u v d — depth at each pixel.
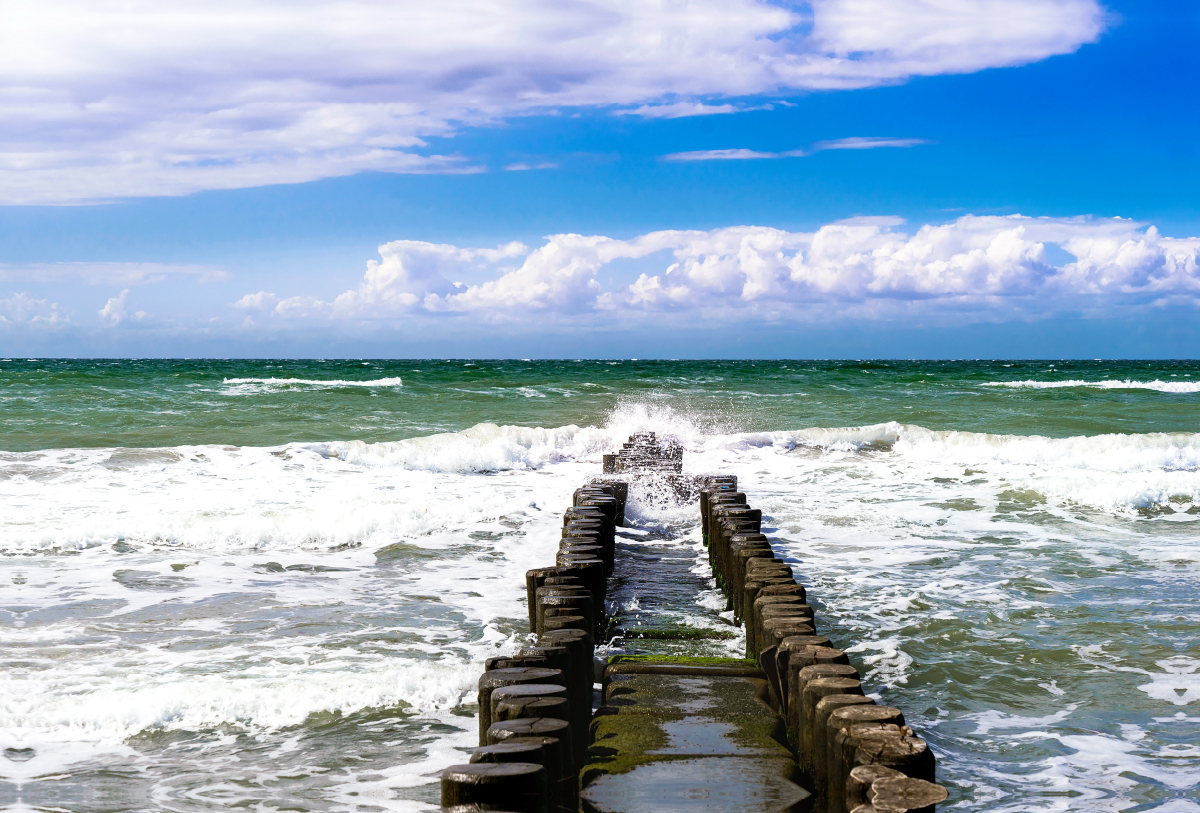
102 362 105.88
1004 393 35.62
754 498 13.72
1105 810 4.58
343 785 4.79
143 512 11.63
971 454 17.80
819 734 3.80
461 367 73.81
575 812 3.68
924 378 49.16
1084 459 16.72
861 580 9.17
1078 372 66.38
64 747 5.18
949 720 5.75
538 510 12.54
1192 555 10.33
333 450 16.45
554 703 3.79
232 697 5.78
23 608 7.93
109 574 9.11
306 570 9.44
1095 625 7.66
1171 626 7.64
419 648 6.92
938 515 12.55
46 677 6.19
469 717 5.64
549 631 5.07
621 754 4.27
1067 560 10.06
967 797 4.71
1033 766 5.08
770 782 3.96
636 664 5.70
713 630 7.07
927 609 8.14
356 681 6.09
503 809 3.09
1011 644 7.17
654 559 10.02
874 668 6.65
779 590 5.96
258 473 14.76
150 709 5.59
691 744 4.40
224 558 9.84
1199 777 4.95
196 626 7.47
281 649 6.86
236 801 4.60
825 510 12.85
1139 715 5.82
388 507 11.99
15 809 4.46
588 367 75.19
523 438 19.08
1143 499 13.12
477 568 9.62
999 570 9.61
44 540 10.09
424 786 4.79
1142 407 28.44
